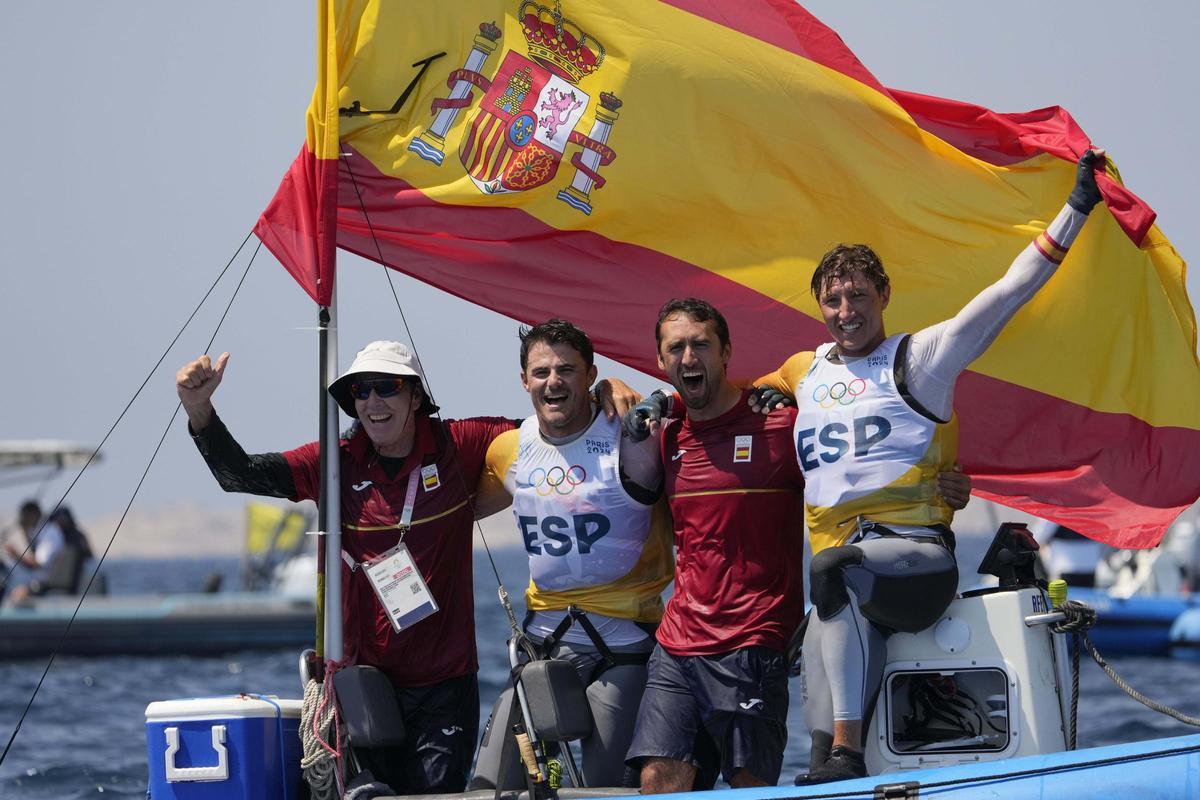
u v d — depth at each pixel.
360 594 19.84
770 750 18.80
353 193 22.30
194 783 18.70
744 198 22.81
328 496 19.70
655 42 22.84
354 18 22.16
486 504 20.66
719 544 18.80
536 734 18.52
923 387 18.12
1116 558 80.31
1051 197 22.27
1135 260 21.53
